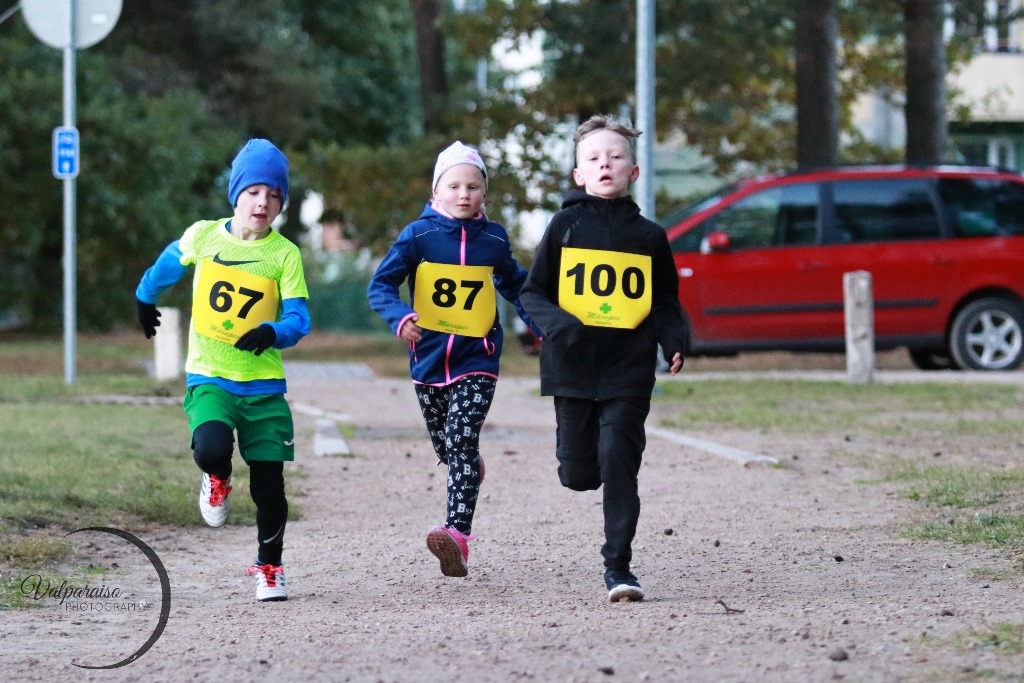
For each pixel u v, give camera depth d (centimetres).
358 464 2875
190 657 1322
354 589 1722
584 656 1280
